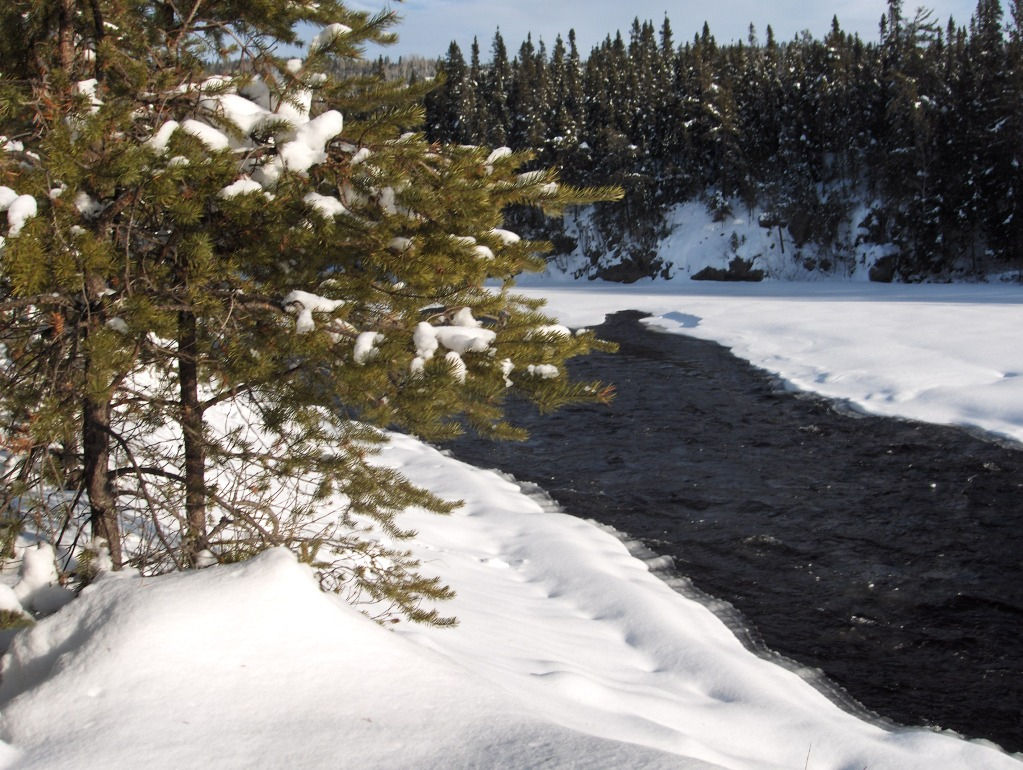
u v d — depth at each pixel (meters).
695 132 58.06
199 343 4.33
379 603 5.82
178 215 3.95
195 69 4.46
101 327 3.88
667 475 12.39
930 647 7.30
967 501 10.71
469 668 4.75
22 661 3.35
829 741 5.39
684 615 7.59
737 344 23.20
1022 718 6.20
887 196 48.94
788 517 10.52
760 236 52.44
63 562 4.93
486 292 4.75
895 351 18.89
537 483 12.11
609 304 35.50
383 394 4.21
